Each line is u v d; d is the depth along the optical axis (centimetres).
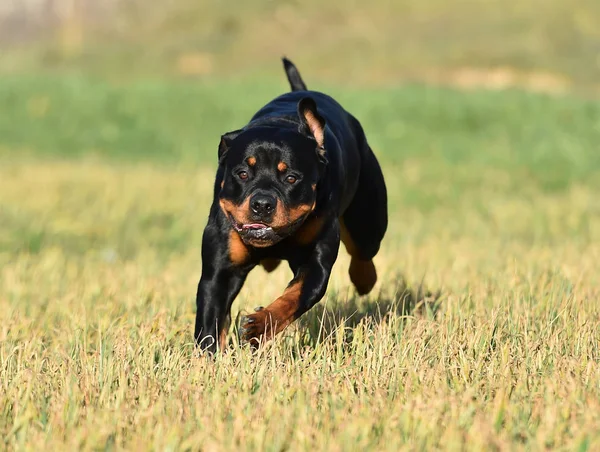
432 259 1334
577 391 650
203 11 7131
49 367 746
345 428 580
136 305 991
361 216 956
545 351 754
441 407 613
